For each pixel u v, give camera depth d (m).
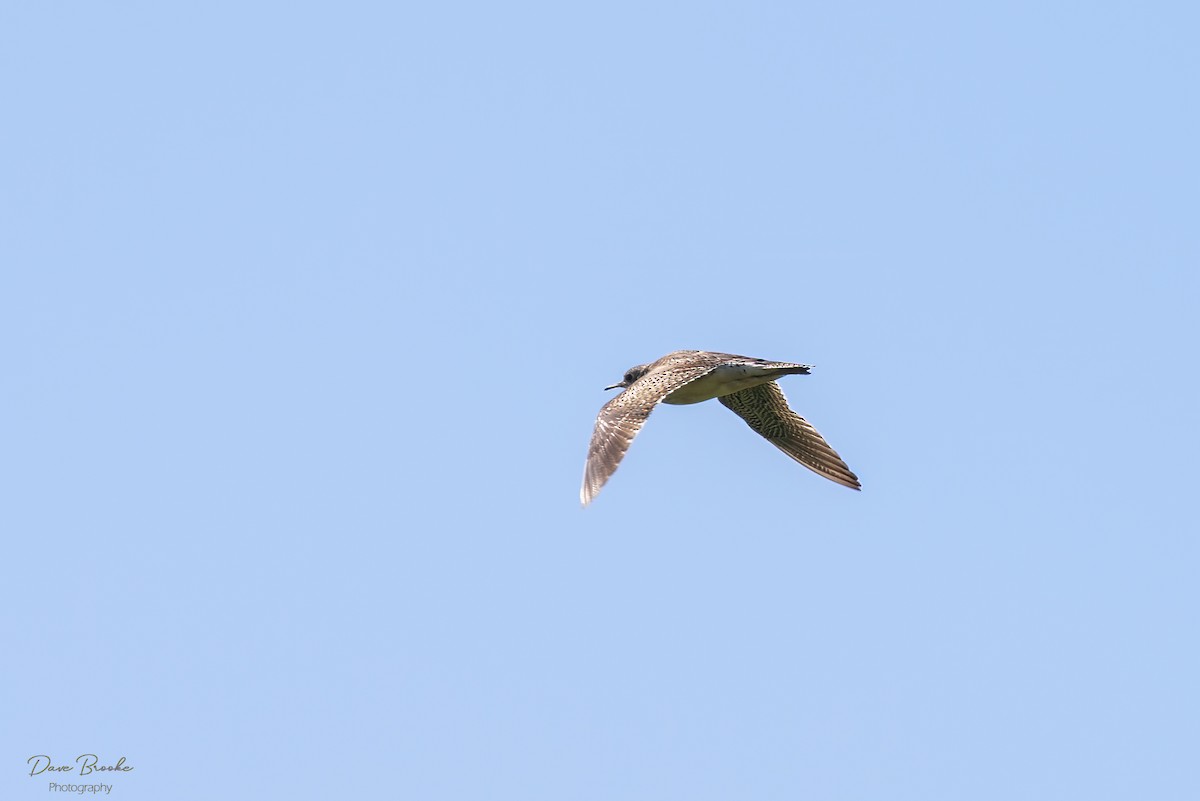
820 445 24.66
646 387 19.39
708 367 20.92
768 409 24.70
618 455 18.16
